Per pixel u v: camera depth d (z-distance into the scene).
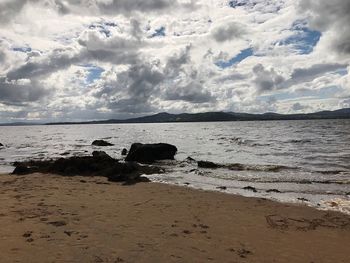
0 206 13.83
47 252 8.79
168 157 36.88
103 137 90.44
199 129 137.50
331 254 9.91
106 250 9.08
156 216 12.98
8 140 81.75
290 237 11.36
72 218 12.12
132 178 22.66
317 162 33.91
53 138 90.94
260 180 23.78
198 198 16.80
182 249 9.48
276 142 60.88
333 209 15.56
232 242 10.46
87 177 23.91
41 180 21.89
